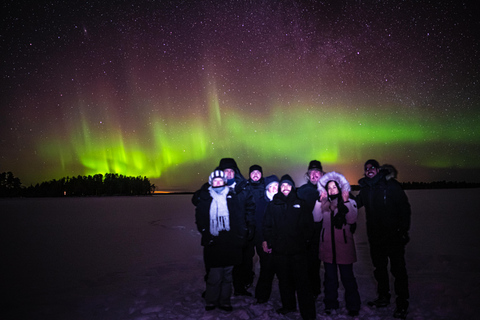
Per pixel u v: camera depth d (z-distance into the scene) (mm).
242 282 6043
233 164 5895
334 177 5180
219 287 5191
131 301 5648
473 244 10289
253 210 5457
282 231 4844
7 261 8930
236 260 5156
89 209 32281
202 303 5500
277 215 4906
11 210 31031
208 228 5293
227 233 5203
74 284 6734
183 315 4941
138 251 10320
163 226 17047
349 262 4922
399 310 4727
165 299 5703
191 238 12953
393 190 5012
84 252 10188
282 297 5008
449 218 17375
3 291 6285
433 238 11398
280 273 4977
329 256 4984
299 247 4809
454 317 4684
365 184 5246
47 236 13680
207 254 5227
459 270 7215
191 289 6266
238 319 4754
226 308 5141
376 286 6324
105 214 25641
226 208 5199
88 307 5383
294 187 5043
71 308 5344
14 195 99938
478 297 5391
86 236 13594
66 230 15609
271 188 5582
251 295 5980
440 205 26562
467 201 31500
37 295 6023
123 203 45500
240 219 5273
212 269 5234
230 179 5797
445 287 5910
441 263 7832
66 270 7926
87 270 7910
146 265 8398
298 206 4887
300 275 4773
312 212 5305
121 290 6289
